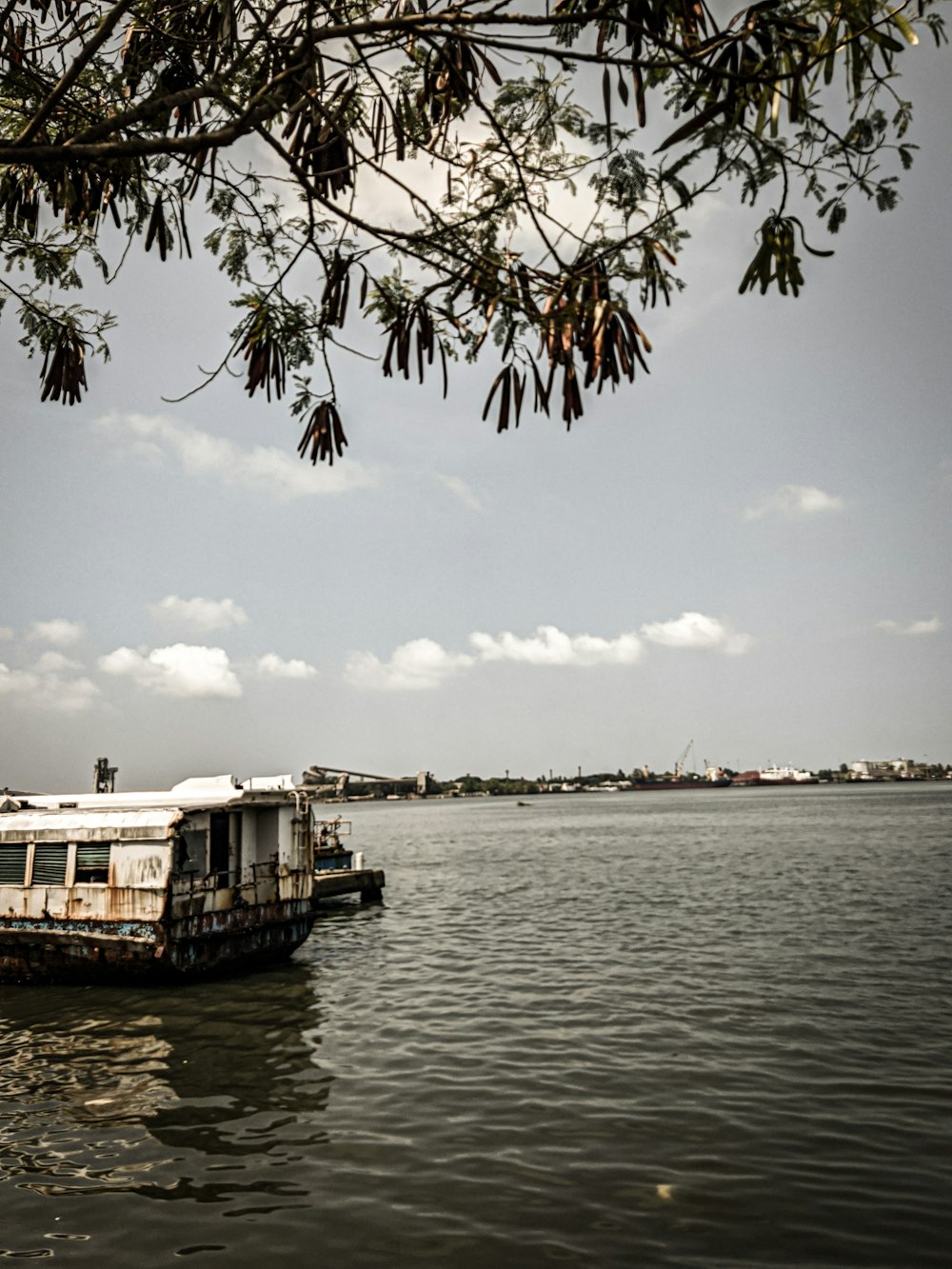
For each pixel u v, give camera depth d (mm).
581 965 19266
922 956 18828
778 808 126688
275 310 5047
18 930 18609
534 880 38688
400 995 17047
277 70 4480
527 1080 11734
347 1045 13625
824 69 3621
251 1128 10320
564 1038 13625
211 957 18312
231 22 4332
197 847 20359
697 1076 11680
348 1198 8492
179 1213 8250
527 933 24078
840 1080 11398
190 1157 9523
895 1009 14688
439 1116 10539
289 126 4703
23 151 3334
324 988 17828
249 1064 12805
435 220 4430
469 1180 8805
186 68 4914
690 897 30375
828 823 78812
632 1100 10852
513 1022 14656
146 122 4082
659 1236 7652
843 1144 9422
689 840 63500
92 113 4930
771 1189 8461
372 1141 9828
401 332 4719
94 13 4621
